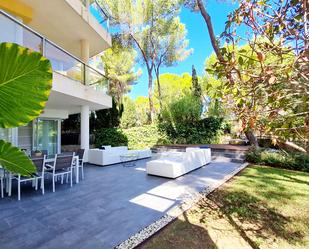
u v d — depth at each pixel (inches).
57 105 345.1
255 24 63.7
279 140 68.1
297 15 62.8
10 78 49.1
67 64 252.1
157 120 611.8
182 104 554.3
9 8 238.7
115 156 359.9
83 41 352.2
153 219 140.7
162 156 351.6
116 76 641.0
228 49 69.7
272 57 61.2
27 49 48.0
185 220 141.6
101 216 144.9
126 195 190.4
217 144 509.4
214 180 243.1
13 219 139.0
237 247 110.6
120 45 604.4
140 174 277.4
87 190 205.5
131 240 114.3
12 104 51.6
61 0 248.1
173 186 219.3
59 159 208.1
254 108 64.7
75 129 599.5
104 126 592.1
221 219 143.9
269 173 279.3
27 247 107.1
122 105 617.6
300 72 55.4
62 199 178.9
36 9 265.0
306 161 291.6
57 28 315.0
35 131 370.0
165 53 666.8
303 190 206.2
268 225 135.7
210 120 534.3
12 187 214.7
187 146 480.1
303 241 117.1
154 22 605.3
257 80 60.4
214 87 77.6
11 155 56.4
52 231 123.6
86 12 295.9
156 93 759.1
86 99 290.5
